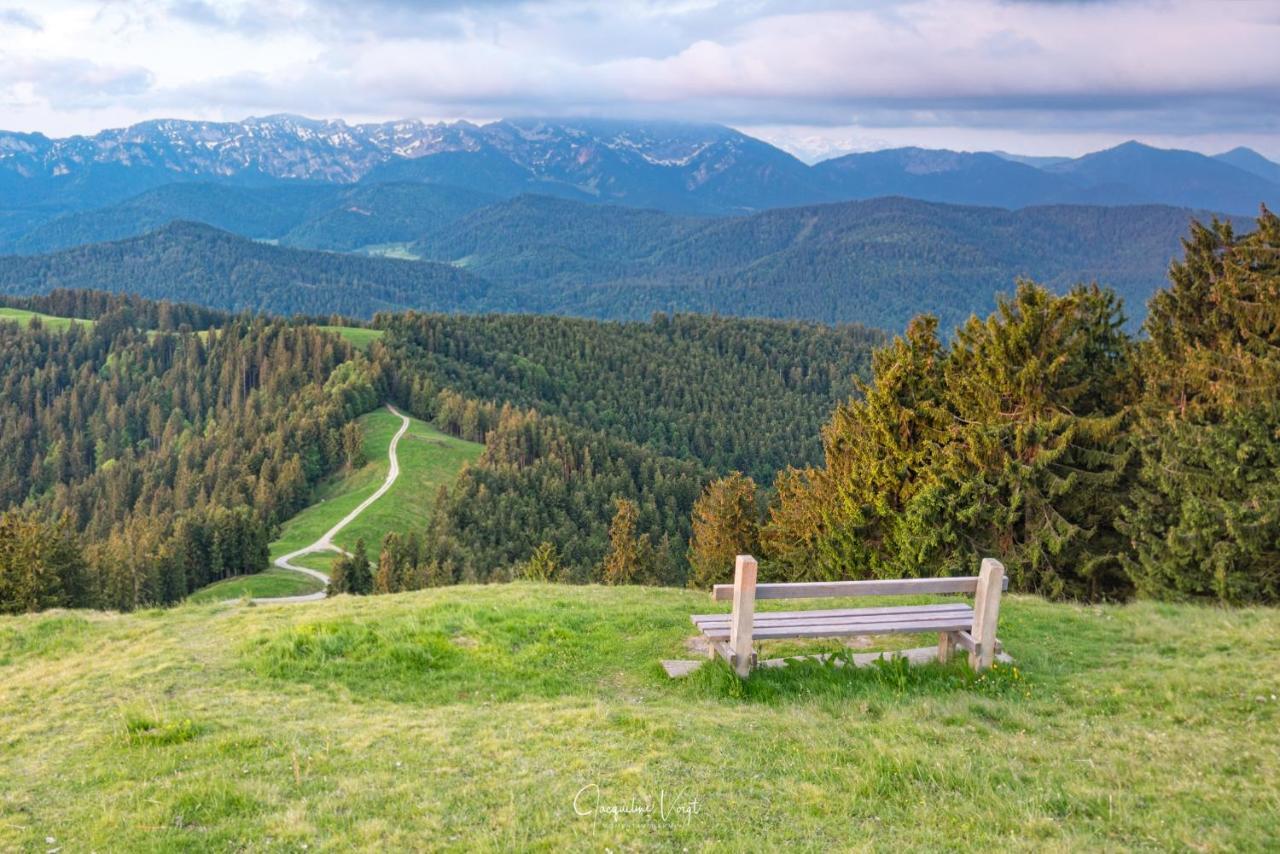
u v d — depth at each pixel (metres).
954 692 12.95
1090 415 27.72
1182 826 8.45
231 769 10.04
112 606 85.81
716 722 11.52
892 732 11.12
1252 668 13.22
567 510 157.88
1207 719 11.49
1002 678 13.37
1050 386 28.06
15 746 11.26
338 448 176.25
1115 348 30.75
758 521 51.28
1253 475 24.12
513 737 11.11
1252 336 26.69
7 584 53.38
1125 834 8.43
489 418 199.25
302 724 11.63
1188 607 18.70
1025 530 28.23
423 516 147.12
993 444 27.61
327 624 15.57
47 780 9.98
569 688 13.67
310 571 114.75
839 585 13.17
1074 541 27.05
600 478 169.75
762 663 14.03
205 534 111.31
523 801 9.17
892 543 31.02
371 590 100.00
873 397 31.14
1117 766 9.99
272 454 170.62
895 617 13.70
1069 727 11.54
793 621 13.56
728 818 8.76
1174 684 12.75
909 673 13.59
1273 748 10.25
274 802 9.16
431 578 96.75
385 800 9.25
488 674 14.09
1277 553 23.94
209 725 11.46
